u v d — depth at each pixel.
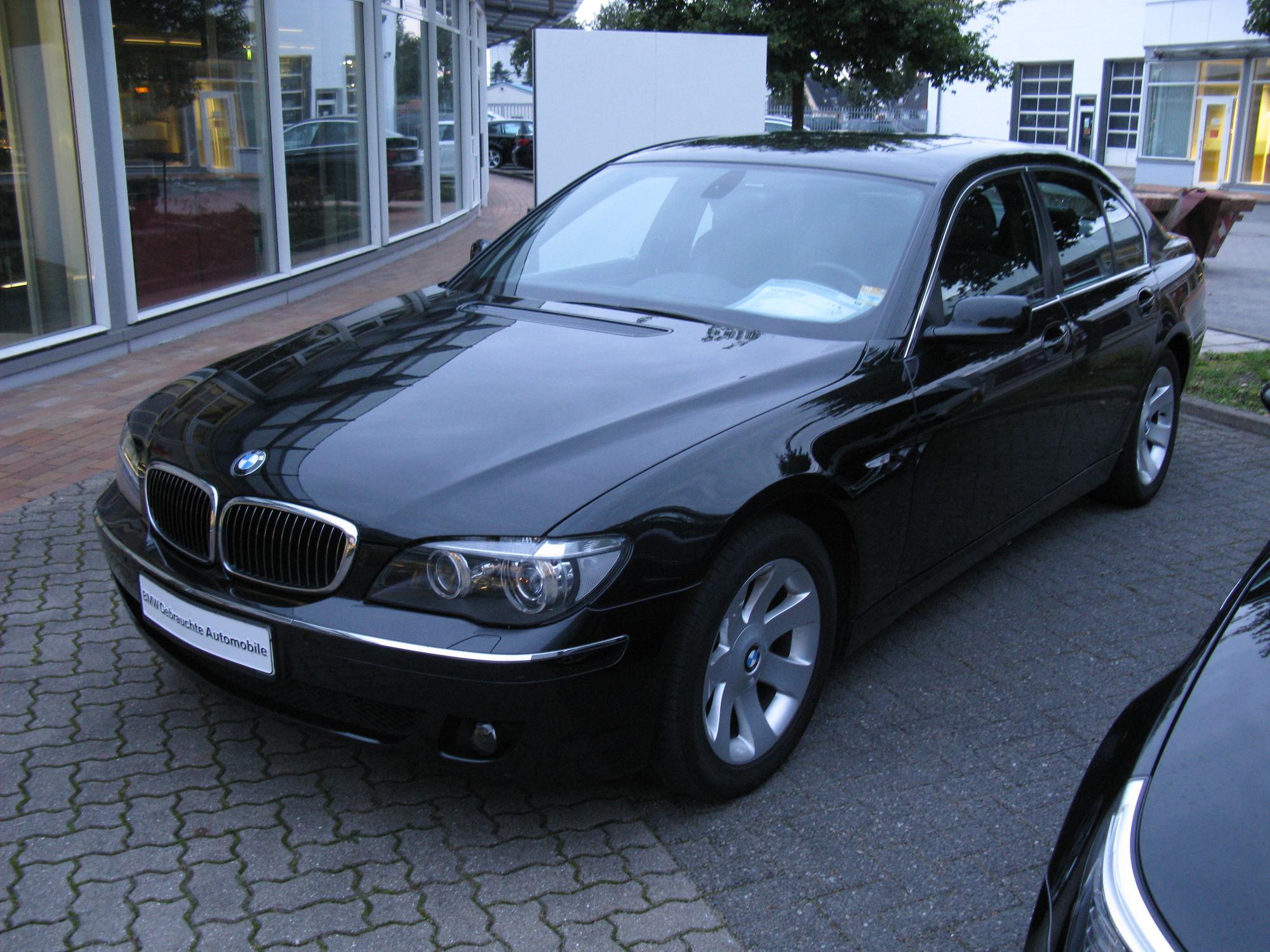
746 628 2.94
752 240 3.87
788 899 2.70
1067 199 4.64
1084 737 3.47
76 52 7.32
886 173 3.97
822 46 15.50
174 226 8.60
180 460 2.96
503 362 3.27
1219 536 5.18
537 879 2.74
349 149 11.68
